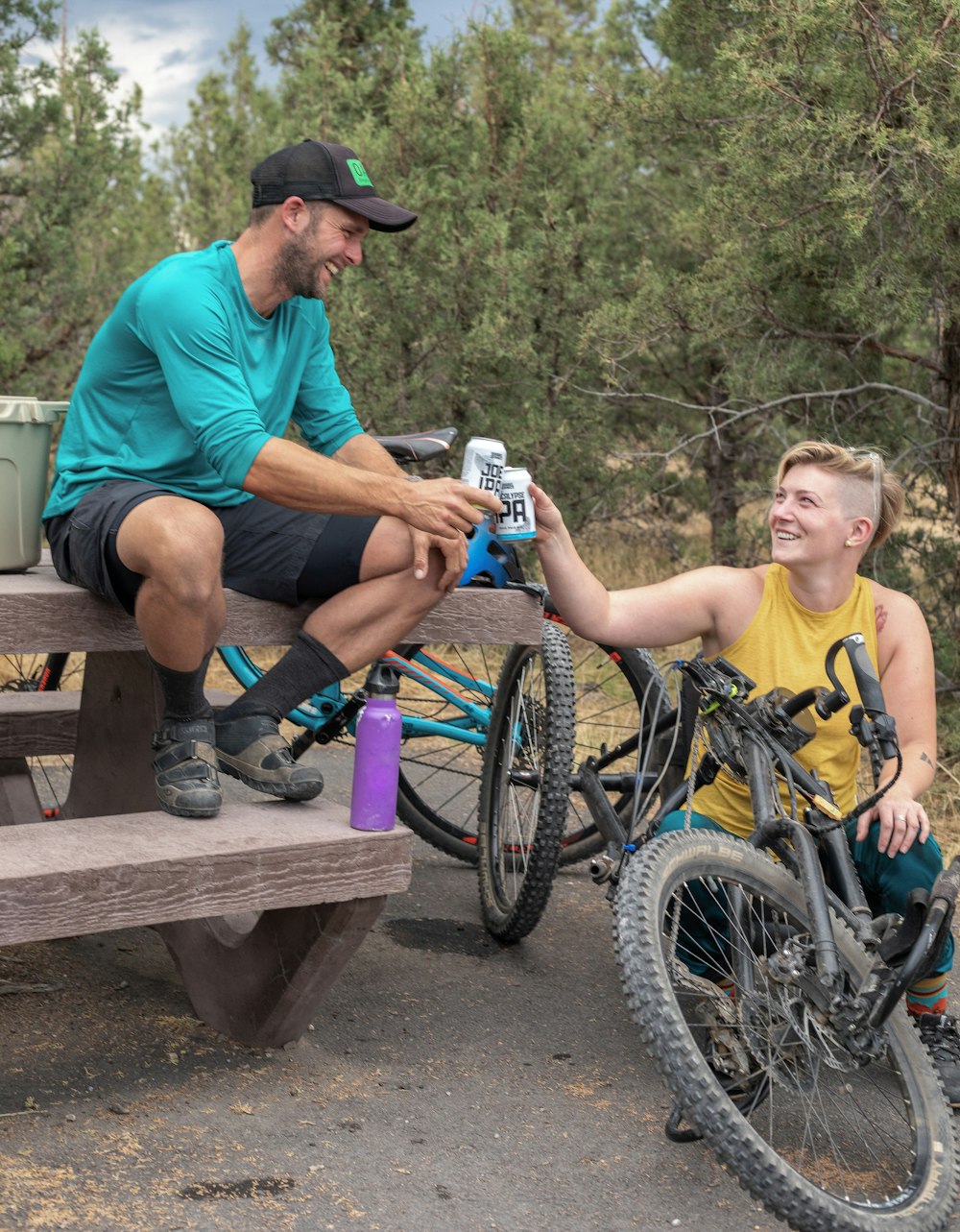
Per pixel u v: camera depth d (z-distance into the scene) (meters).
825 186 5.51
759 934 2.74
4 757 3.91
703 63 6.89
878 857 3.03
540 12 11.83
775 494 3.10
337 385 3.45
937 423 6.42
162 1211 2.41
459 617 3.25
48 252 8.25
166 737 2.92
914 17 5.19
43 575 3.18
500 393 7.59
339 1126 2.78
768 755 2.79
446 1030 3.30
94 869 2.53
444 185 7.60
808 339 6.45
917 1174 2.50
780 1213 2.28
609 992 3.60
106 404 3.07
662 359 8.17
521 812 4.06
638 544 8.82
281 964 3.00
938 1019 3.08
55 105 8.21
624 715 6.09
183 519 2.73
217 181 12.27
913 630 3.09
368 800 2.86
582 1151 2.72
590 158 7.86
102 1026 3.21
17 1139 2.64
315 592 3.07
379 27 10.44
